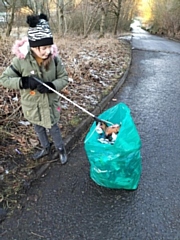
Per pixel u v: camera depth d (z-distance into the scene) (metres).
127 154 2.64
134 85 6.95
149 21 41.47
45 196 2.74
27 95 2.82
